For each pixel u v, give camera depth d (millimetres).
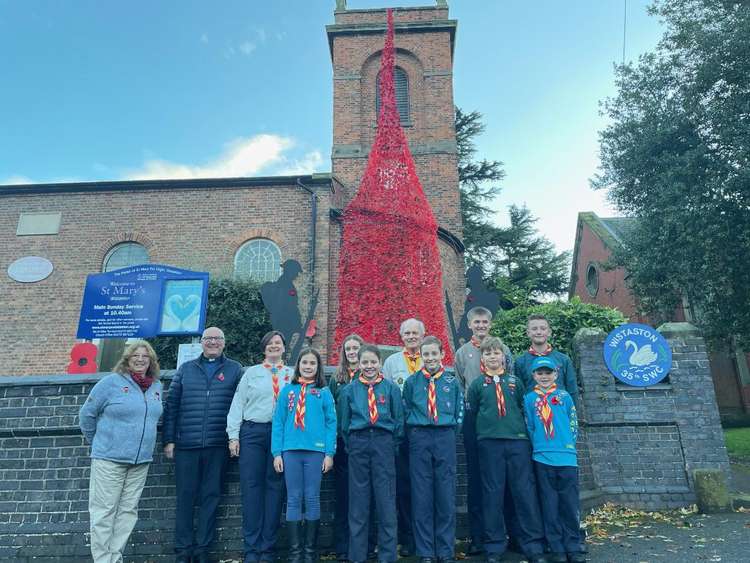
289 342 7047
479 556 4598
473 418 4770
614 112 14883
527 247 29578
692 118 12992
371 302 8086
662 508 5988
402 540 4645
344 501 4699
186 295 8297
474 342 5238
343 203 15586
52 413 5316
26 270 13641
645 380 6434
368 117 17547
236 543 4945
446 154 16719
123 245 14008
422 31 18219
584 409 6438
